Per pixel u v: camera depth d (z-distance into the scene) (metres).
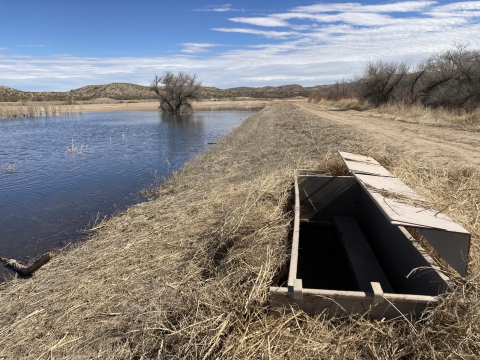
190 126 35.16
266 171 10.58
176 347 3.57
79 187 12.67
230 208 7.19
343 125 20.05
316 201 7.35
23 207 10.53
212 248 5.64
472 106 20.27
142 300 4.66
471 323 3.07
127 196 11.23
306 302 3.34
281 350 3.18
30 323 4.54
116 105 82.50
